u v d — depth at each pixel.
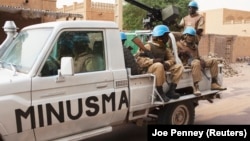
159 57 5.12
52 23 3.88
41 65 3.53
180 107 5.32
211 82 6.01
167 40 5.25
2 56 4.25
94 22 4.10
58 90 3.63
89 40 4.04
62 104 3.66
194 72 5.41
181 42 5.96
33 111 3.43
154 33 5.14
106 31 4.20
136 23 26.75
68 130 3.85
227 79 15.03
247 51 29.50
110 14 21.52
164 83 4.94
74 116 3.79
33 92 3.43
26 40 4.04
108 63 4.18
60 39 3.74
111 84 4.17
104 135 5.64
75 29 3.88
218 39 25.30
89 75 3.92
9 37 4.47
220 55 25.73
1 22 13.84
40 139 3.61
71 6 21.89
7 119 3.24
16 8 12.08
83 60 3.97
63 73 3.43
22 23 14.61
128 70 4.38
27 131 3.43
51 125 3.61
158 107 5.11
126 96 4.35
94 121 4.08
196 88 5.47
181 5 24.69
